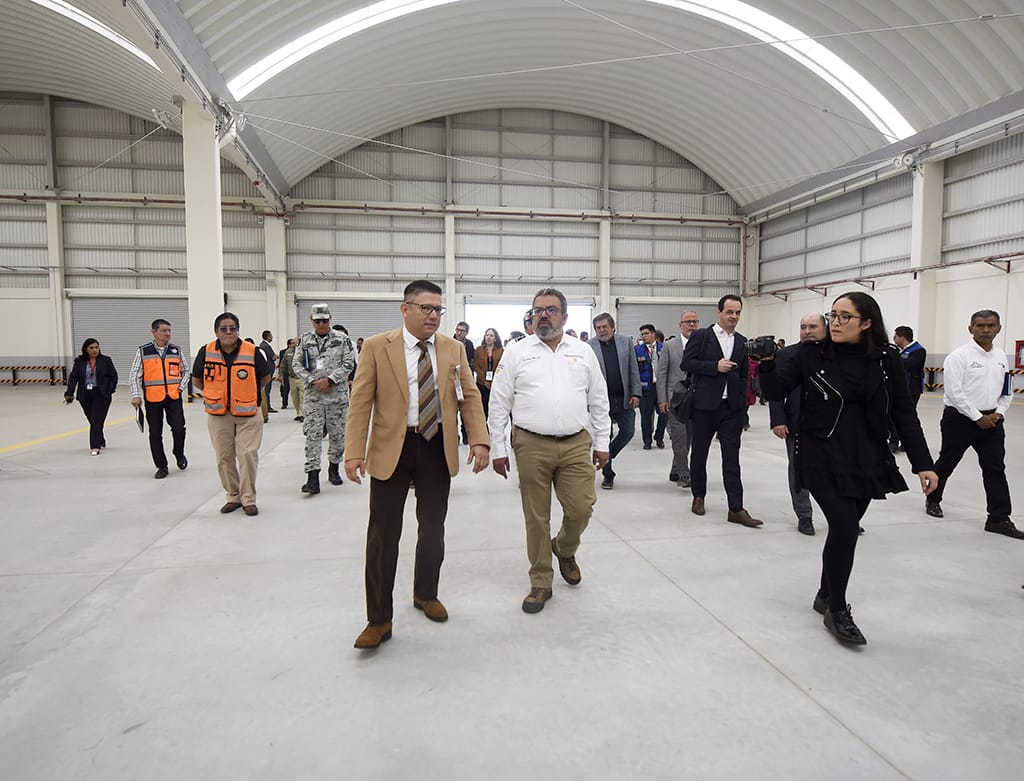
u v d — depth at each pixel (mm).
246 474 4289
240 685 2084
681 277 20922
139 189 18016
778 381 2518
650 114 18641
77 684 2084
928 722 1881
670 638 2438
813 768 1670
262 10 10320
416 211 19109
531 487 2781
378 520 2400
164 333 5621
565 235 20109
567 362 2814
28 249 18000
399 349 2461
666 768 1670
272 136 15023
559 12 13805
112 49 12695
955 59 12352
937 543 3623
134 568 3221
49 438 7887
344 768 1666
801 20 12617
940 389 14742
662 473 5934
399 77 15547
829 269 18109
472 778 1628
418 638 2439
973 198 13953
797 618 2623
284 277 18750
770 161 18203
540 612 2686
